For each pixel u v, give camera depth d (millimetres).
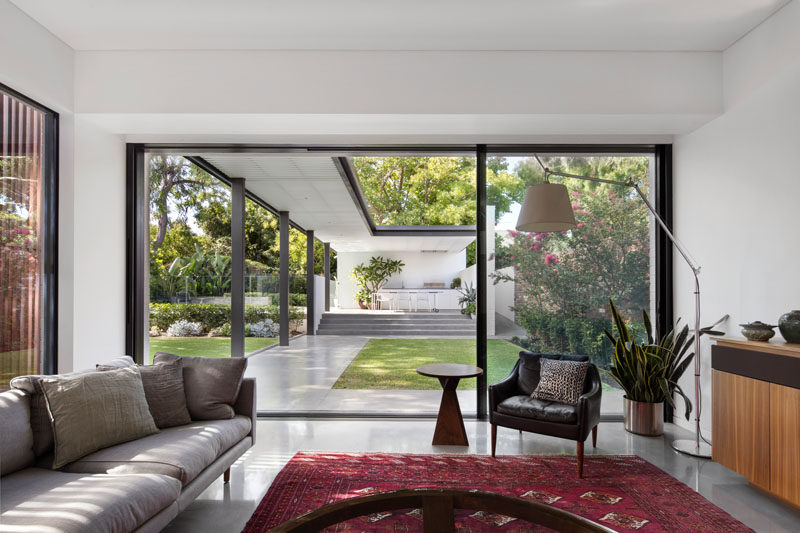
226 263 8469
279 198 8688
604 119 4219
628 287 4957
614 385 4871
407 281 18297
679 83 4082
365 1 3348
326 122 4305
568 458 3707
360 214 10086
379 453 3789
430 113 4070
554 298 4949
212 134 4766
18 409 2422
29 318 3674
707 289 4312
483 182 4883
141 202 4883
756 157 3703
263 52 4074
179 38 3852
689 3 3354
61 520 1782
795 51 3281
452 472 3404
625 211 4980
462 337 13312
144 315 4961
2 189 3441
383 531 1651
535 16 3539
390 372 7598
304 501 2934
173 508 2324
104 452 2551
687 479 3324
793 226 3346
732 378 3256
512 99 4070
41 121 3822
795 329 2959
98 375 2766
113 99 4023
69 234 3967
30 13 3443
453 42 3941
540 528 1699
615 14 3508
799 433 2701
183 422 3094
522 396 3893
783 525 2674
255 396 3441
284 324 10898
